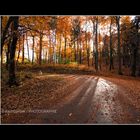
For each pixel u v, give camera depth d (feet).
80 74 112.47
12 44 57.16
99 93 51.47
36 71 110.52
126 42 131.54
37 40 149.38
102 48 210.38
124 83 72.49
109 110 36.99
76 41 175.52
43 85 58.95
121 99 45.83
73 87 59.62
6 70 75.82
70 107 38.68
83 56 217.97
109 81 76.59
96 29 132.67
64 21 52.85
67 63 143.13
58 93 50.90
